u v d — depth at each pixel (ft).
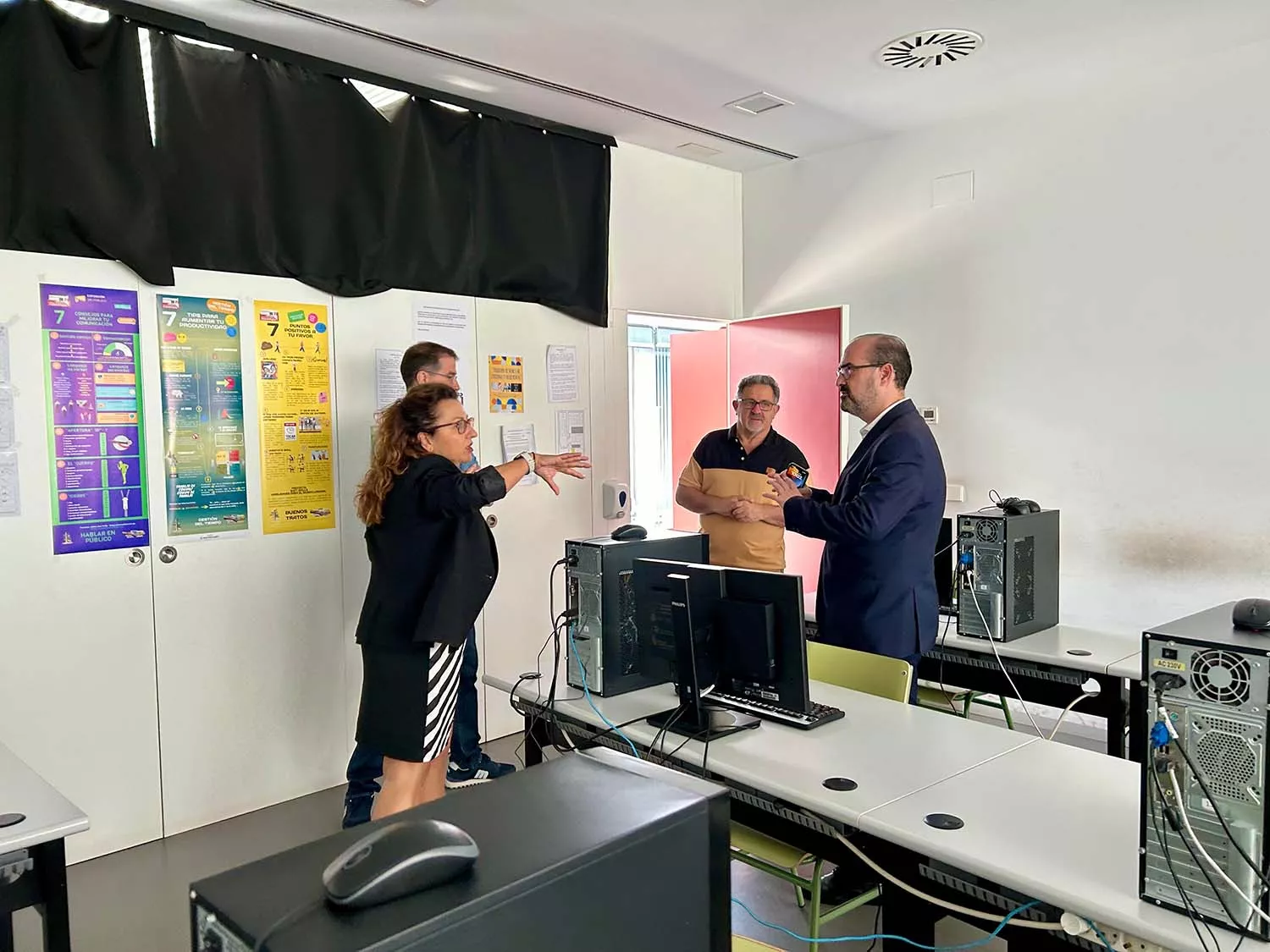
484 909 2.19
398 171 11.50
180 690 9.94
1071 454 12.62
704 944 2.83
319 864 2.43
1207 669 4.05
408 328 11.73
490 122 12.53
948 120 13.50
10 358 8.71
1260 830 3.90
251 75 10.20
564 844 2.47
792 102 12.60
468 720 11.08
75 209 8.90
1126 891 4.32
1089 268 12.32
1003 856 4.66
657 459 21.43
